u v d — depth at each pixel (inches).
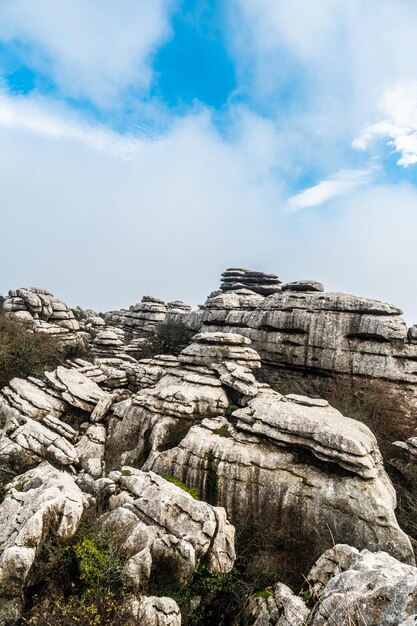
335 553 480.1
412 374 1050.1
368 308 1144.8
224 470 659.4
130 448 824.3
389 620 335.9
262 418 715.4
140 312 2388.0
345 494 582.6
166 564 487.2
